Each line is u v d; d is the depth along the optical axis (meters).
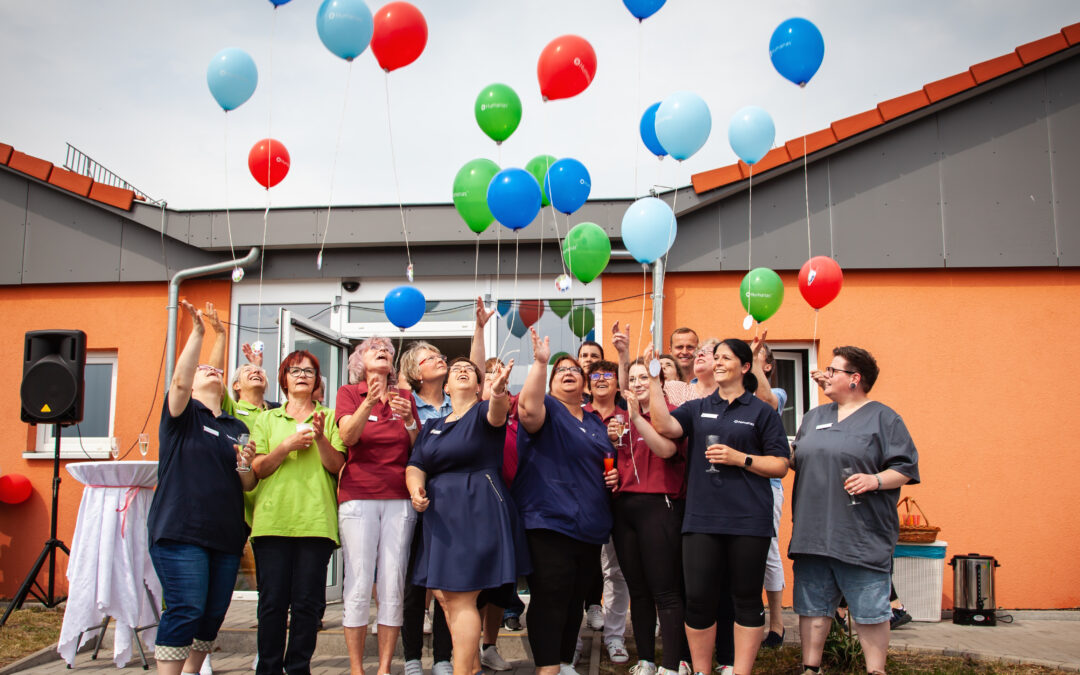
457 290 7.32
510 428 4.75
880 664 4.09
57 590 7.05
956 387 6.85
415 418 4.50
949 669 4.70
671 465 4.36
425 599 4.54
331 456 4.30
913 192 6.95
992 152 6.95
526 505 4.14
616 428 4.39
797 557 4.27
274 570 4.17
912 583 6.27
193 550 4.06
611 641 4.80
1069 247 6.84
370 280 7.41
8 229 7.54
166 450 4.14
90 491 4.99
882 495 4.11
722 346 4.29
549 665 4.02
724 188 6.93
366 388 4.50
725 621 4.47
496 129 5.37
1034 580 6.63
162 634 3.96
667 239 4.89
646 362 4.24
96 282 7.48
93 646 5.46
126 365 7.35
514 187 4.70
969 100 7.00
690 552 4.07
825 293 5.25
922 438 6.80
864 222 6.95
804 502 4.23
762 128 5.20
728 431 4.14
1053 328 6.88
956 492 6.74
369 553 4.24
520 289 7.25
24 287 7.54
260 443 4.37
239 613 5.98
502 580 3.89
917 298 6.95
